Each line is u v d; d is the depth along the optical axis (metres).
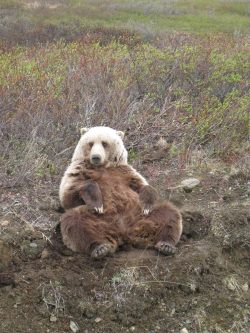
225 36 12.18
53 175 5.88
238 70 9.19
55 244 4.61
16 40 14.84
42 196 5.41
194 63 8.93
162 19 22.53
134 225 4.50
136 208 4.57
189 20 22.69
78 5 24.67
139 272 4.33
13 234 4.64
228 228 4.98
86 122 6.82
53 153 6.32
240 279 4.55
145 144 6.74
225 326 4.15
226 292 4.39
